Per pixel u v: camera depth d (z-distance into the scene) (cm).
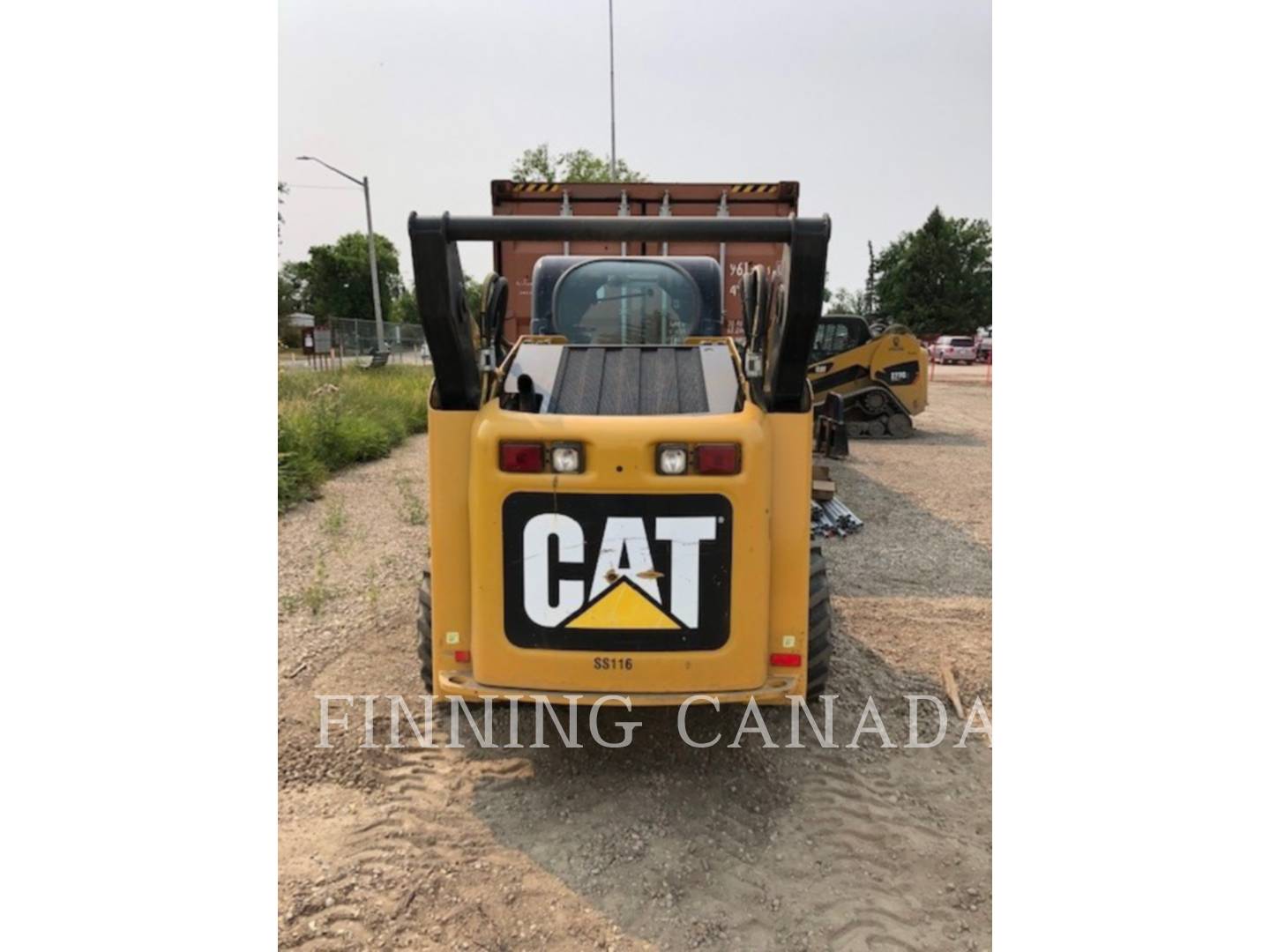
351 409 1245
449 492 304
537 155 3183
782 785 335
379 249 5716
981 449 1225
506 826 308
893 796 329
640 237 277
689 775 342
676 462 284
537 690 298
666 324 433
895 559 637
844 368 1352
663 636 293
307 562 615
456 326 287
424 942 252
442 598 309
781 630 306
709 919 262
